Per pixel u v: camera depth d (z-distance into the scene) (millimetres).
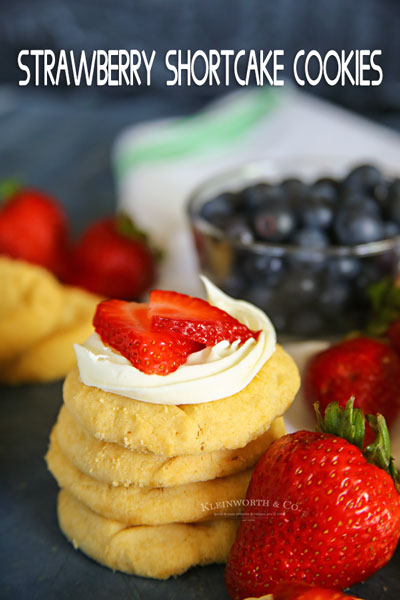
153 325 290
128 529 296
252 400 290
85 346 298
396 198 387
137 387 287
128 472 287
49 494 332
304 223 385
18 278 408
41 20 873
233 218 391
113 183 602
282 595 261
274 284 385
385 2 841
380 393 329
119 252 445
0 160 654
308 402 329
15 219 461
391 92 826
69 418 307
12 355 383
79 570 300
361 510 267
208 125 602
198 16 866
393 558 300
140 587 294
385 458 273
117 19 873
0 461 348
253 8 858
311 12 858
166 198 512
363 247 377
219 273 398
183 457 288
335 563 271
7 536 314
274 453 278
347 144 592
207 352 293
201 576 296
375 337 356
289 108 662
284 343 385
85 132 723
